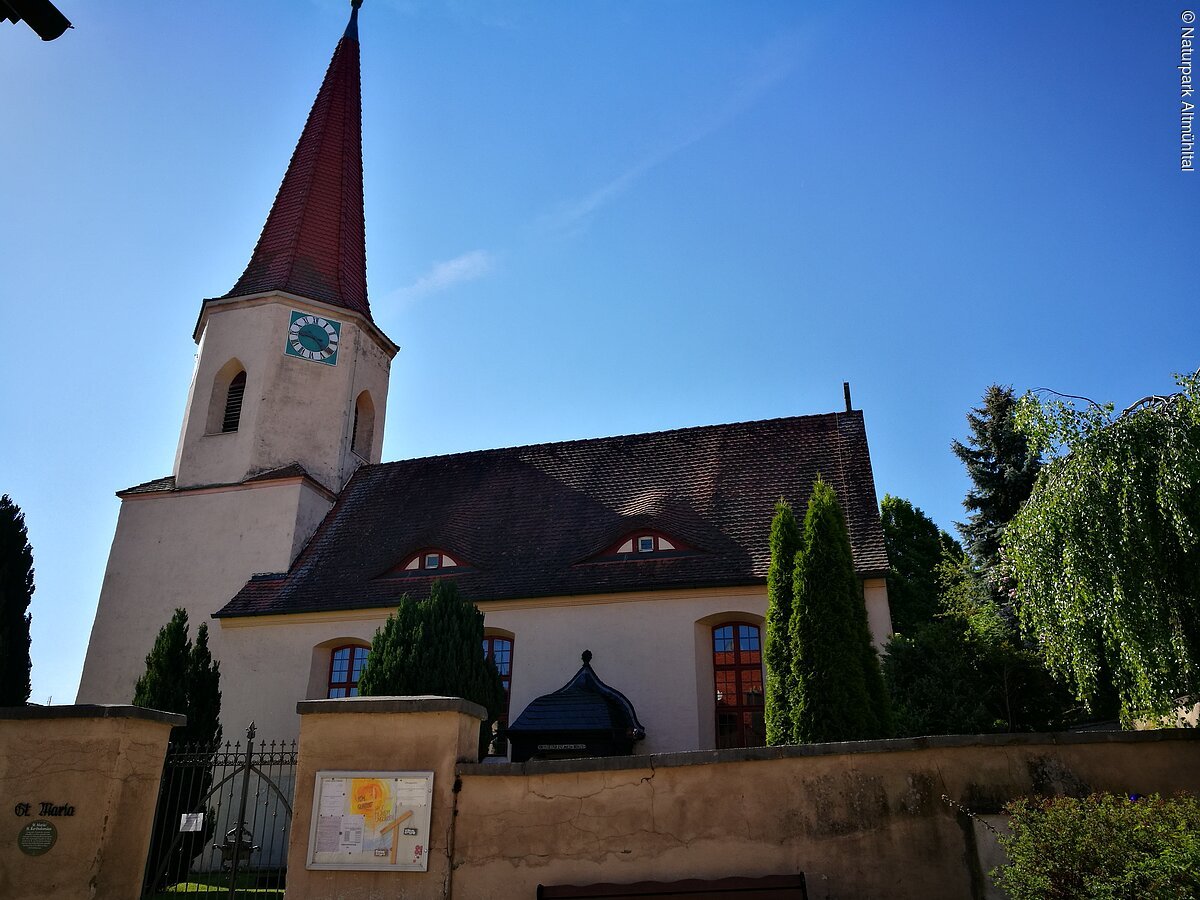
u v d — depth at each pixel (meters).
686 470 21.47
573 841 8.09
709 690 17.22
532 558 19.61
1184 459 8.34
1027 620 9.93
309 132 28.02
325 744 8.65
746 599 17.25
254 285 24.83
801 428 21.77
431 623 15.16
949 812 7.76
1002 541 10.34
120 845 8.83
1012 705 15.94
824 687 12.20
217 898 9.48
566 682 17.42
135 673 20.98
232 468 22.75
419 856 8.17
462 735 8.64
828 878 7.74
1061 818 6.49
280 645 19.55
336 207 26.73
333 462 23.69
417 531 21.53
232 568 21.47
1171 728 7.81
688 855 7.94
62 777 8.88
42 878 8.53
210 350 24.30
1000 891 7.44
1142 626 8.35
